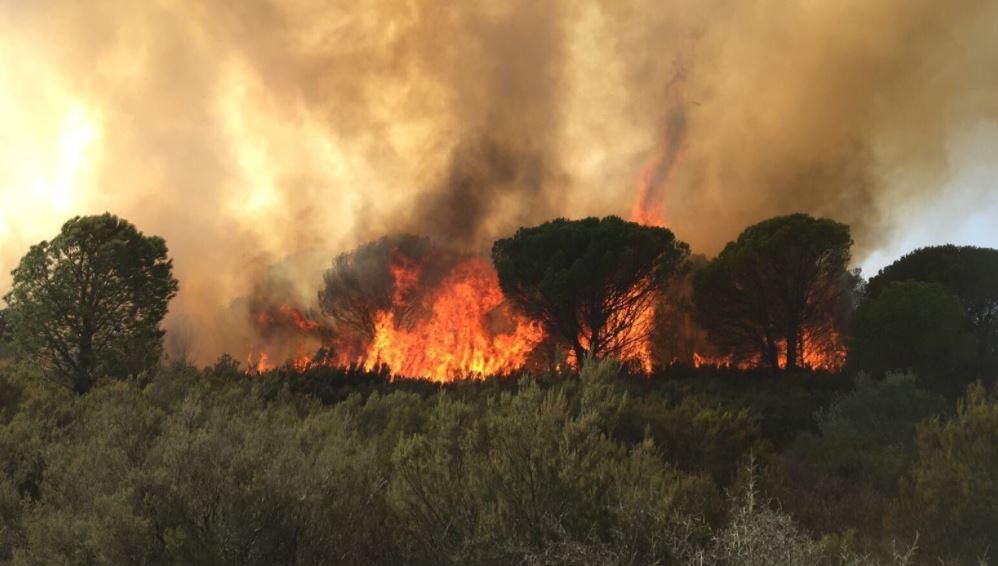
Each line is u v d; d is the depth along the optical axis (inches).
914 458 333.7
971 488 206.1
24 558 147.6
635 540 143.9
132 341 723.4
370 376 745.0
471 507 163.9
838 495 288.8
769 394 670.5
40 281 712.4
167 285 772.0
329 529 157.2
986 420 234.7
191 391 310.3
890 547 189.9
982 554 188.2
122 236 746.8
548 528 150.6
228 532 146.8
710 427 313.4
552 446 178.9
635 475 178.7
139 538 141.3
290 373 645.3
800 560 123.1
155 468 161.5
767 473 275.0
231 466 156.9
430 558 156.9
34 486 215.3
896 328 714.8
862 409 454.9
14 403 352.5
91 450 191.6
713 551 134.7
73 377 681.0
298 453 172.6
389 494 177.9
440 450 196.4
